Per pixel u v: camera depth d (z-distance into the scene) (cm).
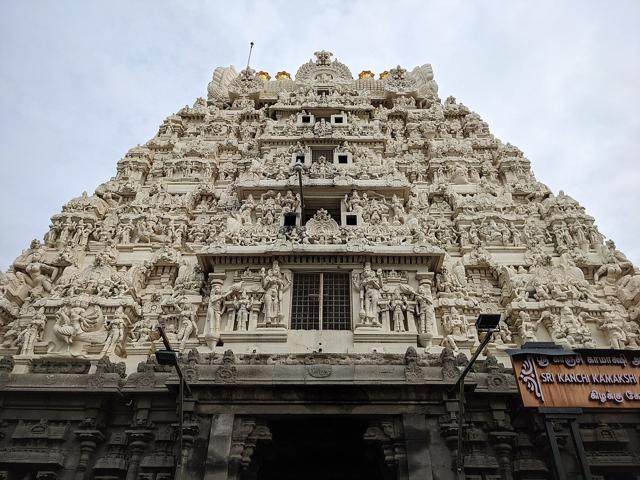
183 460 1396
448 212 2445
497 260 2189
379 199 2311
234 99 3400
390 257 1923
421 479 1349
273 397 1469
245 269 1934
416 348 1720
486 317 1200
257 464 1502
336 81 3341
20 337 1816
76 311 1814
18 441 1496
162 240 2280
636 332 1898
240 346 1719
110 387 1500
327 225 2094
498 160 2772
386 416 1475
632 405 1373
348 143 2731
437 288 2000
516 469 1423
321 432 1662
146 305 2016
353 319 1792
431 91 3375
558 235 2247
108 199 2512
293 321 1816
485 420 1489
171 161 2731
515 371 1430
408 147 2892
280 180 2373
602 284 2075
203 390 1478
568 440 1467
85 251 2227
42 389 1511
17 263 2106
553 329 1850
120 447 1488
